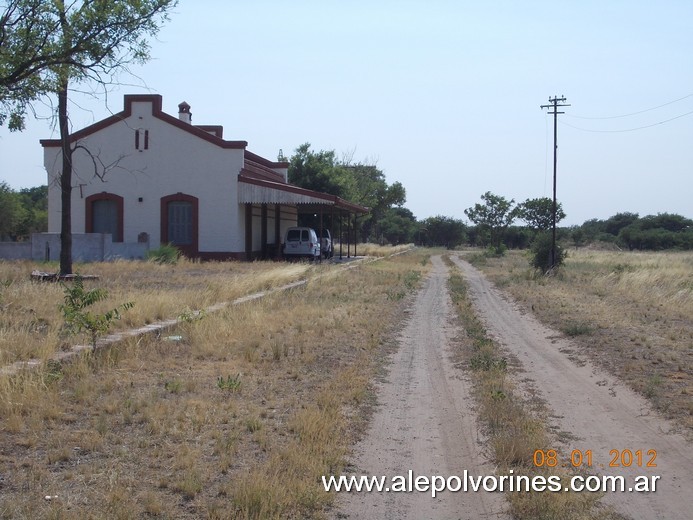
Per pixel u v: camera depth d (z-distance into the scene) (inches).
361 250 2237.9
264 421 326.3
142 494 234.7
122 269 1090.7
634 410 373.1
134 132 1481.3
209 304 662.5
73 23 580.7
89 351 414.9
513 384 430.0
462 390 415.5
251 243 1577.3
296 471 262.2
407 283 1130.7
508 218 3299.7
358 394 383.2
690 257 2044.8
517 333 657.6
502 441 301.1
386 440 314.8
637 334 612.1
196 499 234.5
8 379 337.4
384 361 497.4
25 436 287.6
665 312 780.6
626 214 4399.6
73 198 1489.9
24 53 579.2
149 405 333.1
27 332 455.2
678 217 3791.8
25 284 706.8
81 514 215.5
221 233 1477.6
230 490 239.0
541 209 3036.4
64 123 868.6
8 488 236.1
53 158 1476.4
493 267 1766.7
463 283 1225.4
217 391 373.1
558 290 1058.1
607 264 1596.9
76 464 260.1
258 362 455.8
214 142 1472.7
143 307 565.9
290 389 390.9
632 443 316.2
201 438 294.8
